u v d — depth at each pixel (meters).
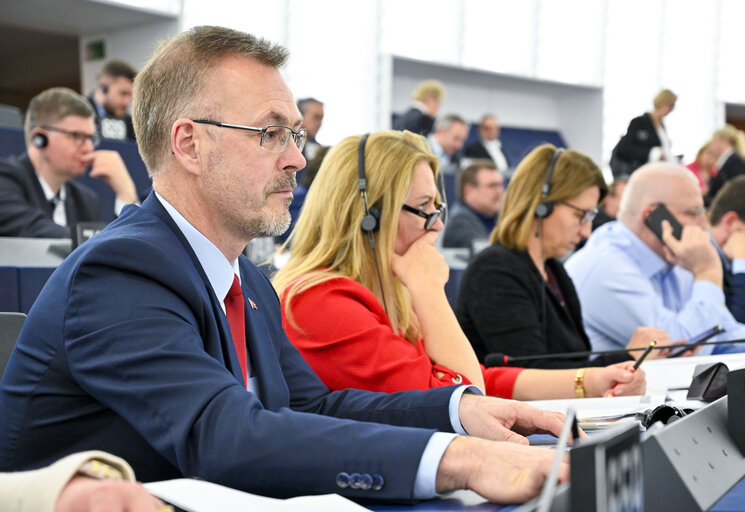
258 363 1.20
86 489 0.62
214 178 1.13
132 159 3.90
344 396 1.29
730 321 2.78
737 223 3.56
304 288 1.62
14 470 1.03
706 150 6.44
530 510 0.62
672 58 11.86
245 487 0.91
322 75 8.53
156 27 8.32
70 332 0.99
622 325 2.77
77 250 1.06
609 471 0.60
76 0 7.97
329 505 0.78
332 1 8.59
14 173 3.26
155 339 0.97
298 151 1.17
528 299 2.28
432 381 1.60
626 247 2.85
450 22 9.97
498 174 4.97
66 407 1.01
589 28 11.31
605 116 11.48
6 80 13.23
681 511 0.75
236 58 1.15
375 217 1.76
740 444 0.94
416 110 7.54
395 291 1.79
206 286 1.11
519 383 1.93
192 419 0.92
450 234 4.82
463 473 0.85
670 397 1.56
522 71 10.72
